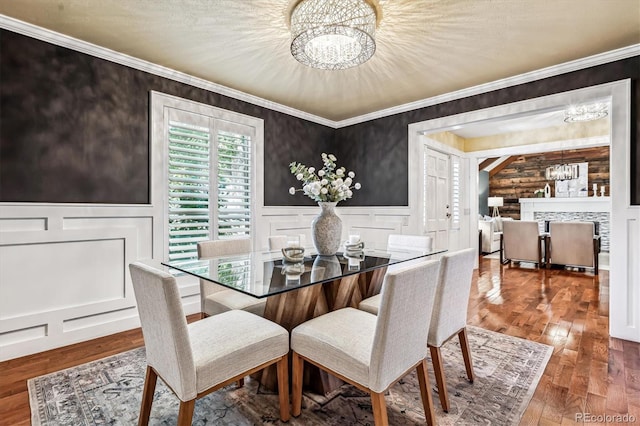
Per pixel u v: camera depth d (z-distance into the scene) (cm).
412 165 411
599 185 770
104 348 249
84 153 264
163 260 308
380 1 202
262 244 394
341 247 317
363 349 144
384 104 412
